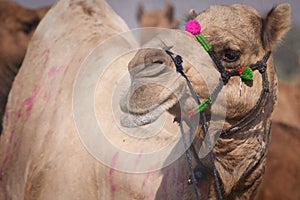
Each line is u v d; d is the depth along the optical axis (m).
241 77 13.68
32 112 16.28
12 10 21.47
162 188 14.27
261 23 14.20
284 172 23.97
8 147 16.75
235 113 13.77
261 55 14.02
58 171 14.84
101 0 17.92
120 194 14.54
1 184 16.83
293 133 25.89
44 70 16.75
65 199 14.62
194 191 14.02
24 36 21.02
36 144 15.73
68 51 16.66
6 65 20.05
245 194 14.34
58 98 15.89
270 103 14.23
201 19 13.92
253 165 14.06
